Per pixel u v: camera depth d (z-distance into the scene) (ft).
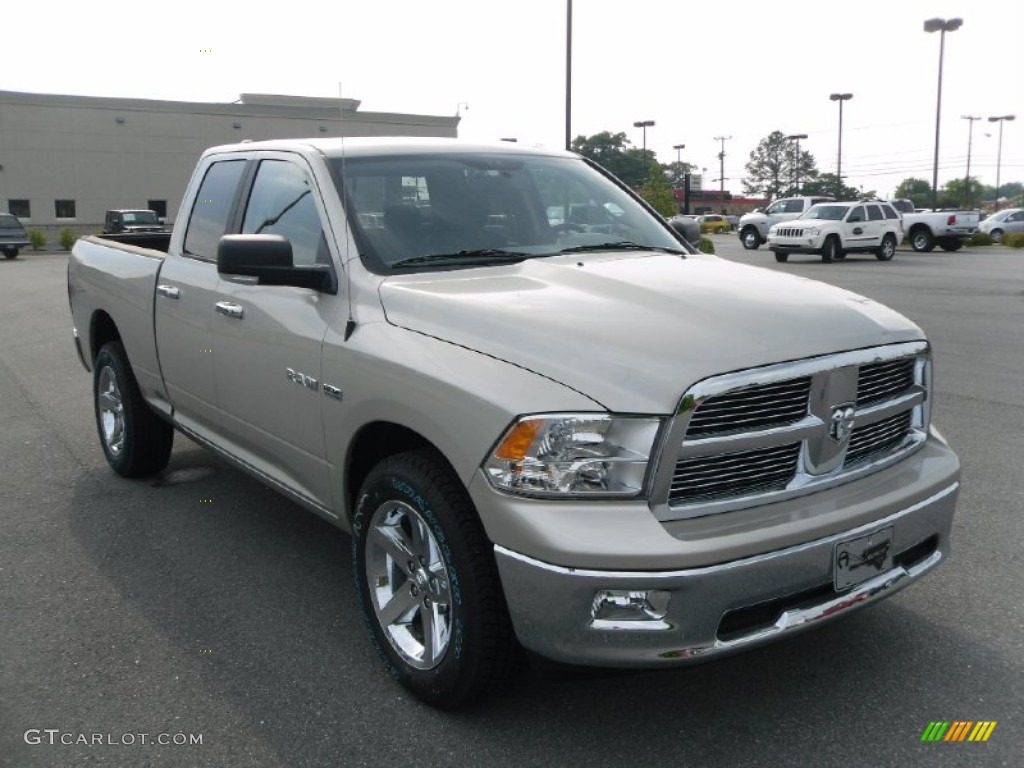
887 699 10.83
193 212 16.48
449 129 132.05
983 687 11.05
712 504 9.27
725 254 112.06
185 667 11.82
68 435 23.12
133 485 19.12
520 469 9.16
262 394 13.51
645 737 10.19
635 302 10.52
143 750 10.07
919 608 13.12
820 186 443.73
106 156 158.30
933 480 10.61
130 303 17.71
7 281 76.64
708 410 9.12
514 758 9.85
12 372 31.94
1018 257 101.55
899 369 10.85
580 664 9.06
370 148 13.96
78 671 11.76
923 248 113.19
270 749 10.08
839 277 72.33
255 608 13.50
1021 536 15.71
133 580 14.47
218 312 14.42
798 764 9.66
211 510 17.58
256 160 15.07
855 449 10.43
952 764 9.61
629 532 8.79
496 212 13.62
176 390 16.51
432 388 10.05
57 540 16.11
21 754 10.02
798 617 9.46
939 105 171.63
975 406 25.35
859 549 9.78
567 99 74.74
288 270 12.08
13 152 152.46
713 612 8.91
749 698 10.92
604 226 14.52
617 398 9.04
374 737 10.26
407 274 12.03
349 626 12.93
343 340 11.59
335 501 12.36
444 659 10.27
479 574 9.71
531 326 9.97
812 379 9.68
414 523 10.62
